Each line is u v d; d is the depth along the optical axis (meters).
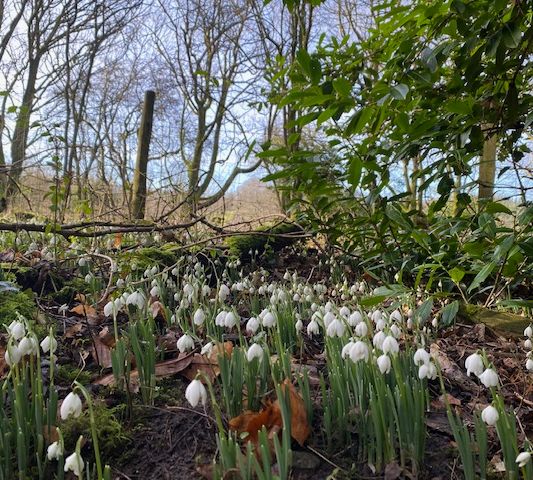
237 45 10.52
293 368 2.48
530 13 3.06
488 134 3.52
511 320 3.53
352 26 8.37
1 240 5.56
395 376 1.84
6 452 1.57
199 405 2.09
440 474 1.73
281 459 1.45
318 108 3.49
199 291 3.51
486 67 3.16
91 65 9.67
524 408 2.31
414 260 4.02
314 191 3.94
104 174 8.03
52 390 1.73
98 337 2.63
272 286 3.44
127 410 2.00
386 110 3.01
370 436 1.76
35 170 7.26
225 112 10.30
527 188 3.64
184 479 1.69
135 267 4.10
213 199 8.06
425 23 3.18
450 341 3.32
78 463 1.32
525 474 1.48
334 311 2.39
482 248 3.08
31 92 10.41
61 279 3.96
